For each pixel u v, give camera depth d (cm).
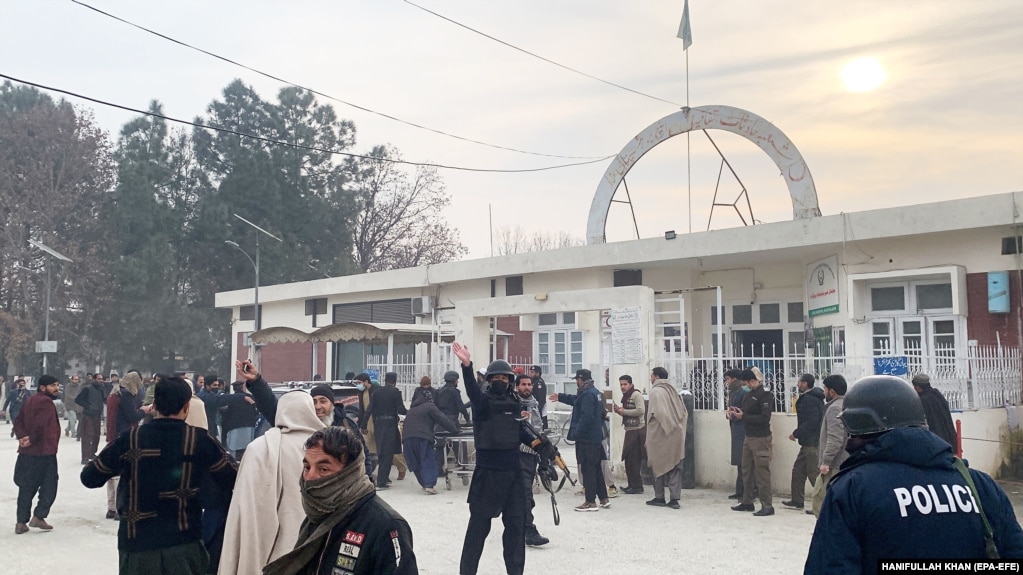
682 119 2198
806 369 1238
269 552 479
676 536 942
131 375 1255
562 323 2342
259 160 4759
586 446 1118
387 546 324
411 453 1292
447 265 2545
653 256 2055
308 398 529
